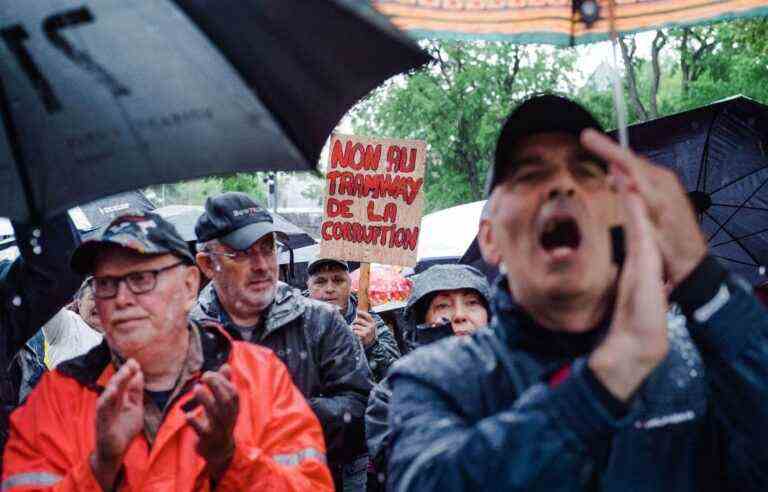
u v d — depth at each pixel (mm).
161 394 2582
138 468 2484
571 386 1434
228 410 2279
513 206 1672
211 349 2691
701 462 1658
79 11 2080
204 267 4164
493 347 1727
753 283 4953
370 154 4895
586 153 1674
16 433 2555
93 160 2035
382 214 4895
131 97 2055
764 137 4570
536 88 28812
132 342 2496
